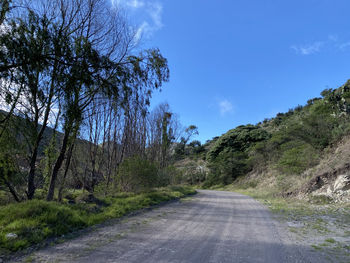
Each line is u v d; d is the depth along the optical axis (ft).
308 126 79.92
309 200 47.57
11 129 27.91
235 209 40.29
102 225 24.53
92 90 32.42
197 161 228.22
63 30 29.96
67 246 16.94
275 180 92.07
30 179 32.42
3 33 23.70
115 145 61.77
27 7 26.50
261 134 181.98
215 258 14.80
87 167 61.00
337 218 30.07
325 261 14.53
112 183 55.77
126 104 35.01
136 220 27.84
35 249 16.14
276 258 15.02
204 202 51.96
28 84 25.70
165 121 93.86
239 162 155.63
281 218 30.99
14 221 20.10
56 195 44.60
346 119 79.25
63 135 36.70
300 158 80.33
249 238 20.16
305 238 20.33
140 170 52.65
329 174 50.60
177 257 14.80
